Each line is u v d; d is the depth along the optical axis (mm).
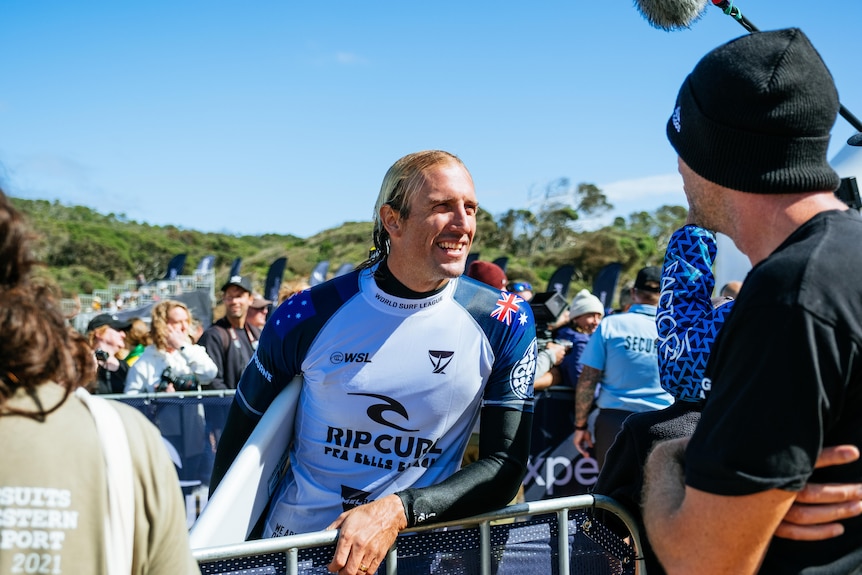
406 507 1578
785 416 1026
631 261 52906
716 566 1104
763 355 1051
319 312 1865
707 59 1232
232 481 1744
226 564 1446
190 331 5449
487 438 1833
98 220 89375
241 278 5191
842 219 1140
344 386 1827
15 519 840
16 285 895
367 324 1828
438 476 1864
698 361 1576
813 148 1158
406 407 1819
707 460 1085
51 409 888
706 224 1299
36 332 865
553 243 62906
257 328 5414
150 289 35438
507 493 1769
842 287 1047
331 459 1862
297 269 65250
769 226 1183
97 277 57656
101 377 5176
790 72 1146
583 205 63750
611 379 4215
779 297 1054
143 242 74812
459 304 1843
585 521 1722
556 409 4590
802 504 1116
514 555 1704
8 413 862
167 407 4328
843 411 1070
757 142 1146
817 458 1049
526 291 4719
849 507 1096
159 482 957
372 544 1513
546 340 4617
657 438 1632
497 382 1865
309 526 1862
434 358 1812
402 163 1810
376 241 1896
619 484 1742
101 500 887
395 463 1838
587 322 4941
